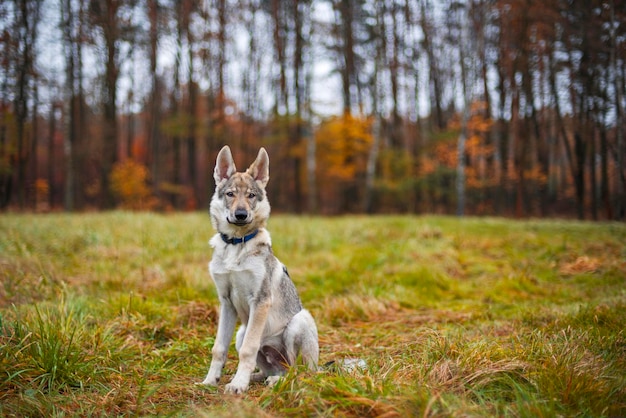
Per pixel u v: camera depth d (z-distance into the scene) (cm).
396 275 786
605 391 290
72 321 438
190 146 2580
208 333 502
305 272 808
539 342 388
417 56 2741
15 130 1811
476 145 2275
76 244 875
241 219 370
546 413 262
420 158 2522
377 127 2295
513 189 2495
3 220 1091
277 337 398
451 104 2967
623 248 886
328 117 2302
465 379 317
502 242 1036
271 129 2645
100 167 2534
